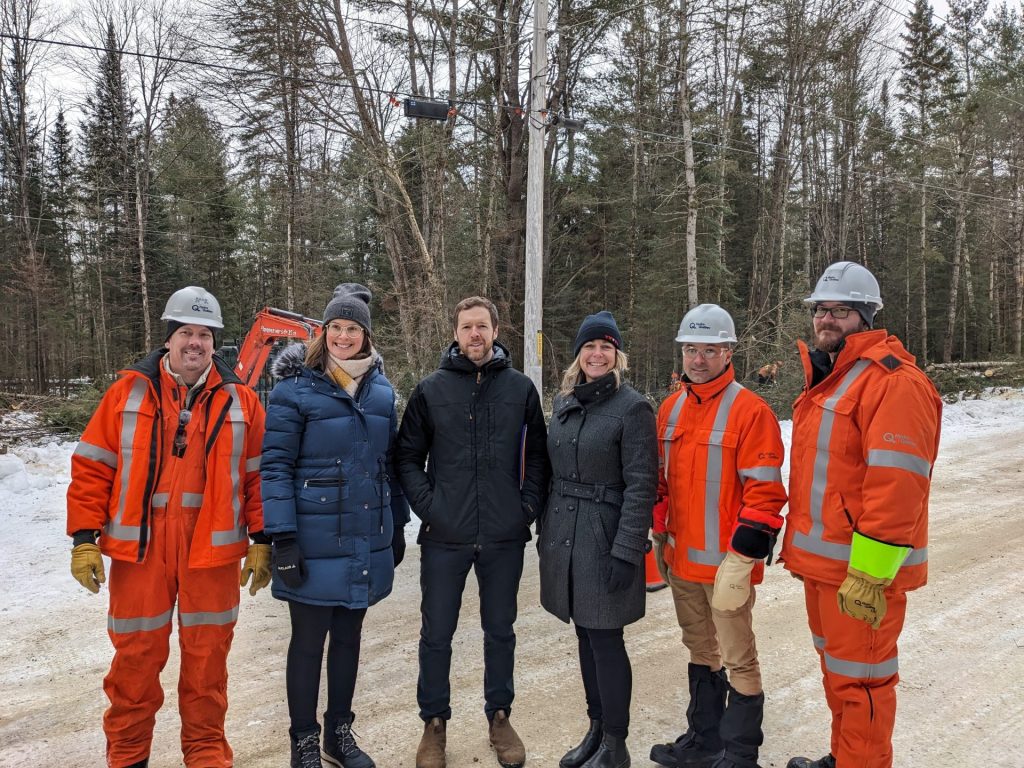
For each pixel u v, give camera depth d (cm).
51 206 2883
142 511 251
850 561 224
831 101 2417
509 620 303
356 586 275
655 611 469
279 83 1514
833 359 256
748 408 269
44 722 319
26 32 2364
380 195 1630
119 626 252
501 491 298
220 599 264
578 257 2667
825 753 295
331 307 287
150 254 2561
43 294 2558
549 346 2372
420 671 298
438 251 1678
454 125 1656
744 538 252
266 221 2602
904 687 352
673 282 2255
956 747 295
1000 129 2531
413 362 1365
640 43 2103
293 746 275
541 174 980
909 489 216
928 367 1962
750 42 2223
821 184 2747
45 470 866
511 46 1578
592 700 293
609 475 283
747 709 266
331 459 275
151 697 262
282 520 260
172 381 262
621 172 2541
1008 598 477
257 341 998
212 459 259
